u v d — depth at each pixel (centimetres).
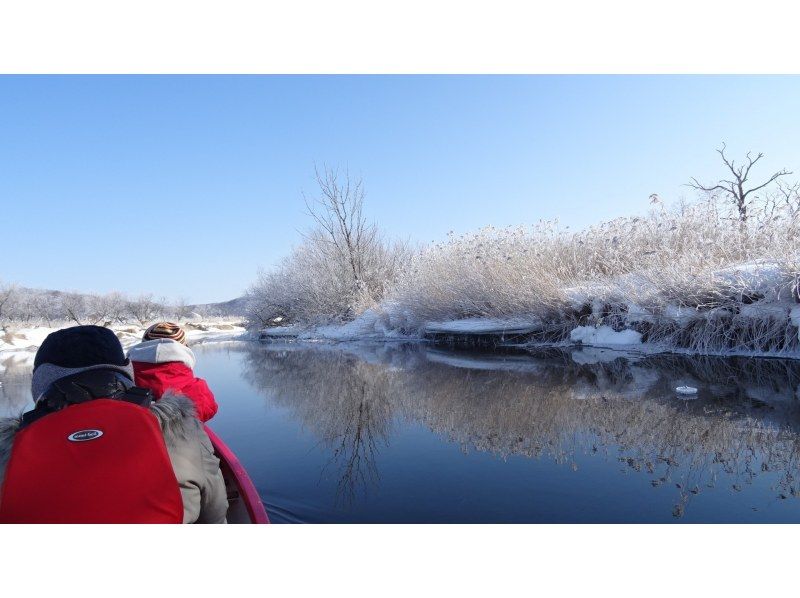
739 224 1007
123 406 150
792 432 476
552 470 410
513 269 1279
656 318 1008
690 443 460
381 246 2405
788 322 820
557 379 784
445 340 1491
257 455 484
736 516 317
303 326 2264
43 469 131
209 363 1297
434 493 372
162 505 138
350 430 566
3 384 1071
